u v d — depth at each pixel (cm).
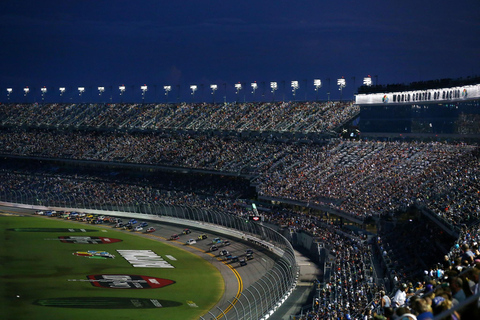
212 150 14275
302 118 13875
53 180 15662
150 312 6706
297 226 9612
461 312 730
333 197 9288
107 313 6600
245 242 10338
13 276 8100
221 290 7744
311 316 5222
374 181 9188
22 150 17350
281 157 12650
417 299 1027
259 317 5869
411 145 10081
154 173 14850
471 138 9112
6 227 11919
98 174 15625
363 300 4891
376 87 11681
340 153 11362
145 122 17012
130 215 13150
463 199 6431
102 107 18950
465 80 9469
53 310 6606
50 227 12212
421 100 10412
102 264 9175
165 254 10069
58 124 18425
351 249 7238
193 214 11900
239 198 12294
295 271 7181
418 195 7500
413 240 6544
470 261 1875
